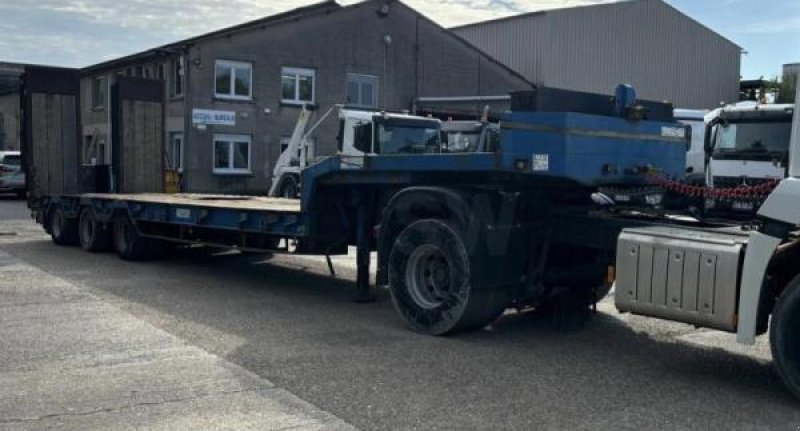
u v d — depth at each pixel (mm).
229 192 31391
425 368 6191
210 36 30906
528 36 42719
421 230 7402
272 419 4938
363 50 34625
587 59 43438
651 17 45531
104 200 13133
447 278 7340
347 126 19078
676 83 46781
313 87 33500
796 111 5426
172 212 11531
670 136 7465
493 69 38406
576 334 7547
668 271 5863
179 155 31844
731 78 48812
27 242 15305
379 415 5039
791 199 5305
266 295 9539
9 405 5148
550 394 5543
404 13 35656
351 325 7797
